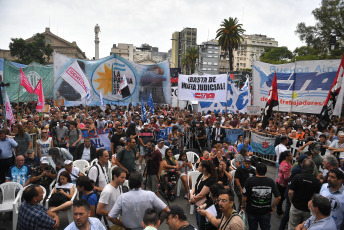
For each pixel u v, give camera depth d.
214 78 14.54
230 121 13.81
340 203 3.98
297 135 10.38
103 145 11.23
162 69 19.78
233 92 18.86
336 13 31.84
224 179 5.82
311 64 14.41
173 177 7.18
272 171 10.06
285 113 21.73
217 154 6.94
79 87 13.55
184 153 7.46
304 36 35.72
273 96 10.77
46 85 24.84
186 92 15.09
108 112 16.33
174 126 10.74
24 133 8.10
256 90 16.42
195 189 4.90
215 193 3.87
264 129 11.38
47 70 24.98
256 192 4.44
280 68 15.52
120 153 6.53
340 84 9.11
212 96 14.59
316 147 6.11
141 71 19.45
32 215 3.74
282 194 6.22
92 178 5.17
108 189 4.18
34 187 3.84
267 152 11.16
